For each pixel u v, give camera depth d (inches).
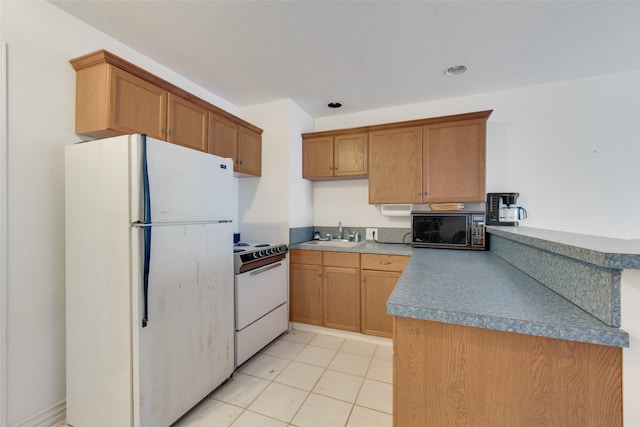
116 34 73.2
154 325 56.4
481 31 71.9
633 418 29.0
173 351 60.6
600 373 30.2
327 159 120.8
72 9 63.9
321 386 76.4
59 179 63.5
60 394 63.3
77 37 67.1
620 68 90.6
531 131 102.7
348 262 105.8
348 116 130.1
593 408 30.4
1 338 54.7
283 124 115.2
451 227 100.8
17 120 57.2
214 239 72.2
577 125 97.8
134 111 68.1
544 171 101.2
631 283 28.6
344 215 130.3
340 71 92.4
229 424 62.6
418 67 89.7
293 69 91.1
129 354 53.8
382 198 111.0
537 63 87.3
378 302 101.7
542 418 32.1
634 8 63.1
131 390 53.9
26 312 58.2
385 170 110.7
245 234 121.3
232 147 101.8
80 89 65.7
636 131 92.0
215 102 110.1
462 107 111.6
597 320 31.3
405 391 37.6
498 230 73.6
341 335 107.6
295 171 119.5
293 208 118.0
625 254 27.9
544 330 30.7
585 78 97.0
